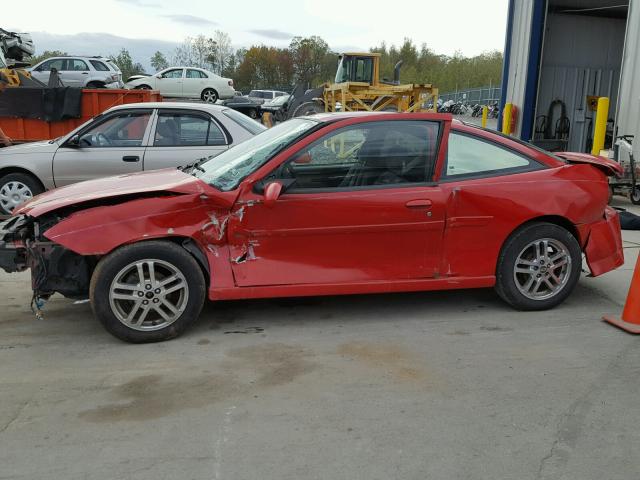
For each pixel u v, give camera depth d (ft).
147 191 13.34
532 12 38.27
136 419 10.31
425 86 52.37
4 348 13.32
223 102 85.10
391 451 9.32
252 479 8.64
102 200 13.30
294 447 9.45
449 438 9.70
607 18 44.01
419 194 14.17
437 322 14.82
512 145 15.28
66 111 35.68
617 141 31.42
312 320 14.98
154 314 13.71
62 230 12.71
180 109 25.05
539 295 15.39
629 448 9.45
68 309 15.88
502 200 14.55
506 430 9.93
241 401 10.93
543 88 43.91
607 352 13.01
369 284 14.24
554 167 15.40
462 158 14.78
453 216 14.37
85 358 12.81
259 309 15.75
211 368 12.31
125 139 24.95
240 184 13.62
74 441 9.62
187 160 24.52
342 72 59.47
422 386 11.48
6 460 9.10
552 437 9.74
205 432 9.90
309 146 13.93
